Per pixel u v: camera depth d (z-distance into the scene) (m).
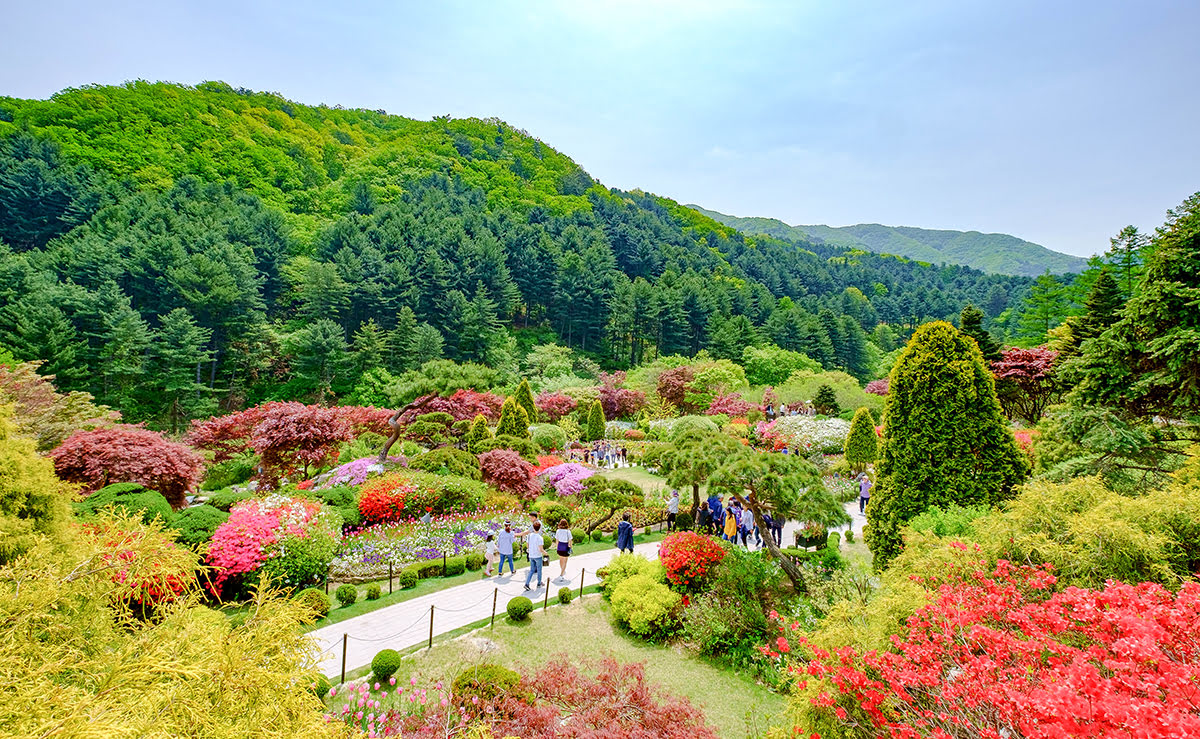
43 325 30.20
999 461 7.99
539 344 57.38
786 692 6.75
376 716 5.79
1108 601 3.52
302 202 74.06
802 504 8.87
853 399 33.28
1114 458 8.00
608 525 13.82
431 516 13.54
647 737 4.92
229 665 2.78
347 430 17.14
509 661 7.29
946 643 3.83
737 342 53.75
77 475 11.28
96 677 2.70
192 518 8.70
